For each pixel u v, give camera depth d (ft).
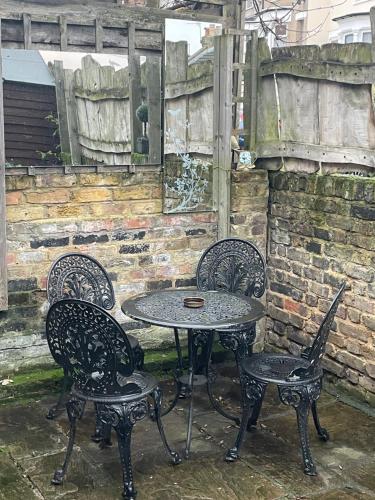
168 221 14.80
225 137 14.73
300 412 10.50
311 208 14.02
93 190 13.79
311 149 13.85
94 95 13.52
